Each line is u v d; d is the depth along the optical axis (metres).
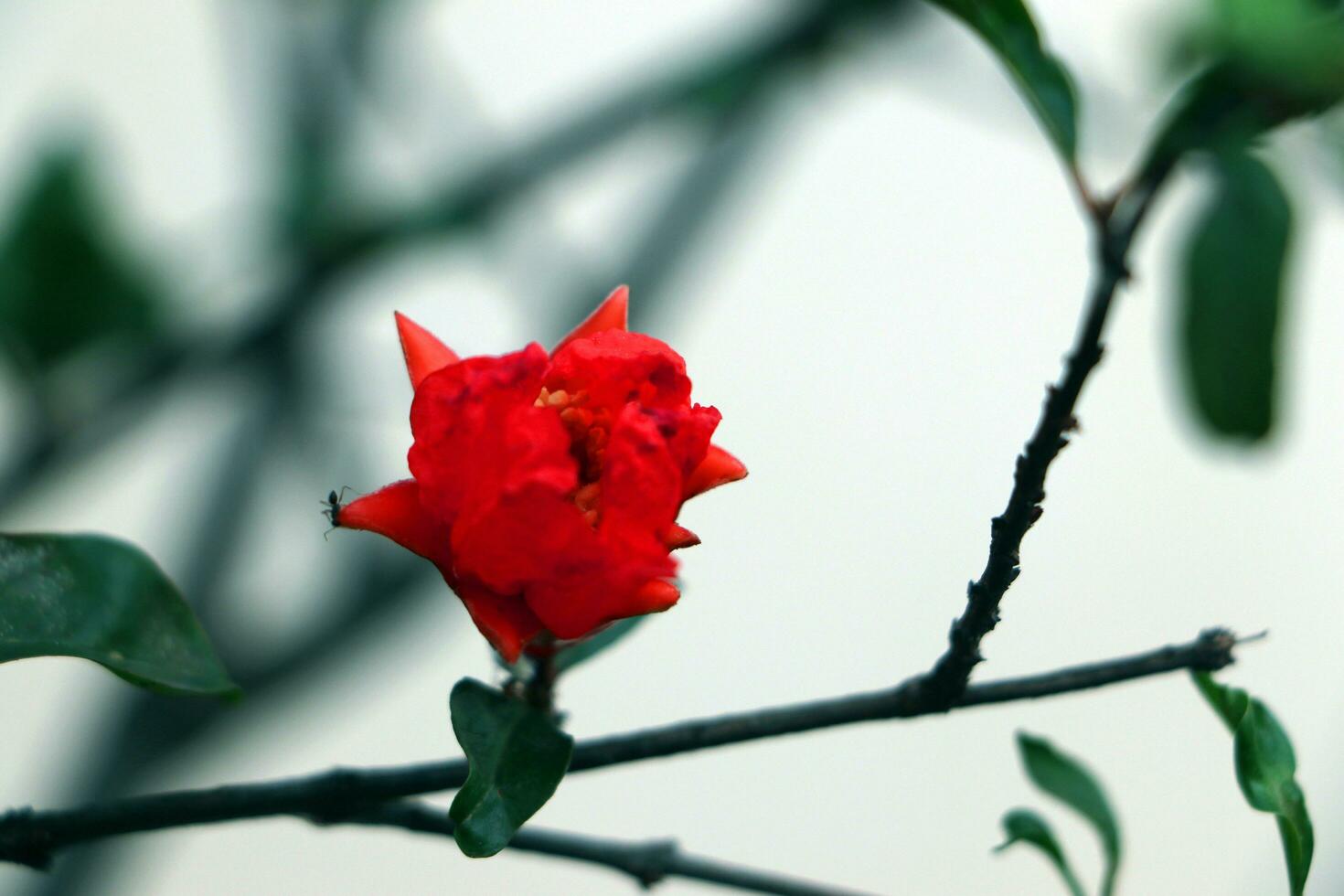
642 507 0.69
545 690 0.72
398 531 0.70
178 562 0.91
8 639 0.71
